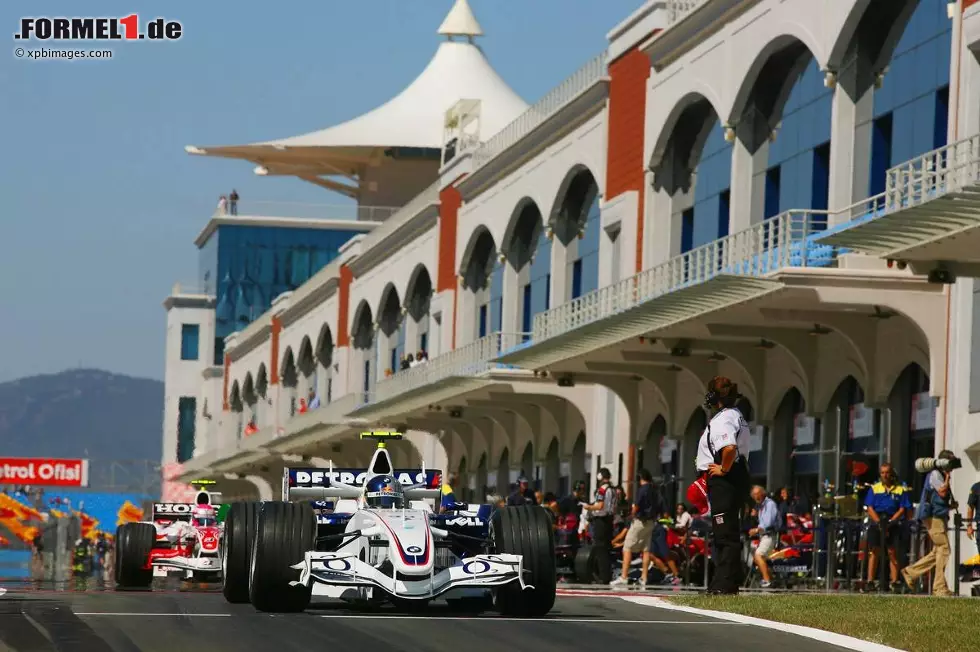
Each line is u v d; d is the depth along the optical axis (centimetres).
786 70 3959
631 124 4747
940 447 3228
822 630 1706
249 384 10962
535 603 1875
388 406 6284
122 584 3106
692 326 3706
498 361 4750
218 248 11662
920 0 3400
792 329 3728
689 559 3105
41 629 1570
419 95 10888
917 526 2997
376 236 7738
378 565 1877
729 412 2156
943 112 3297
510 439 6056
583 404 5150
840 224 3559
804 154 3853
